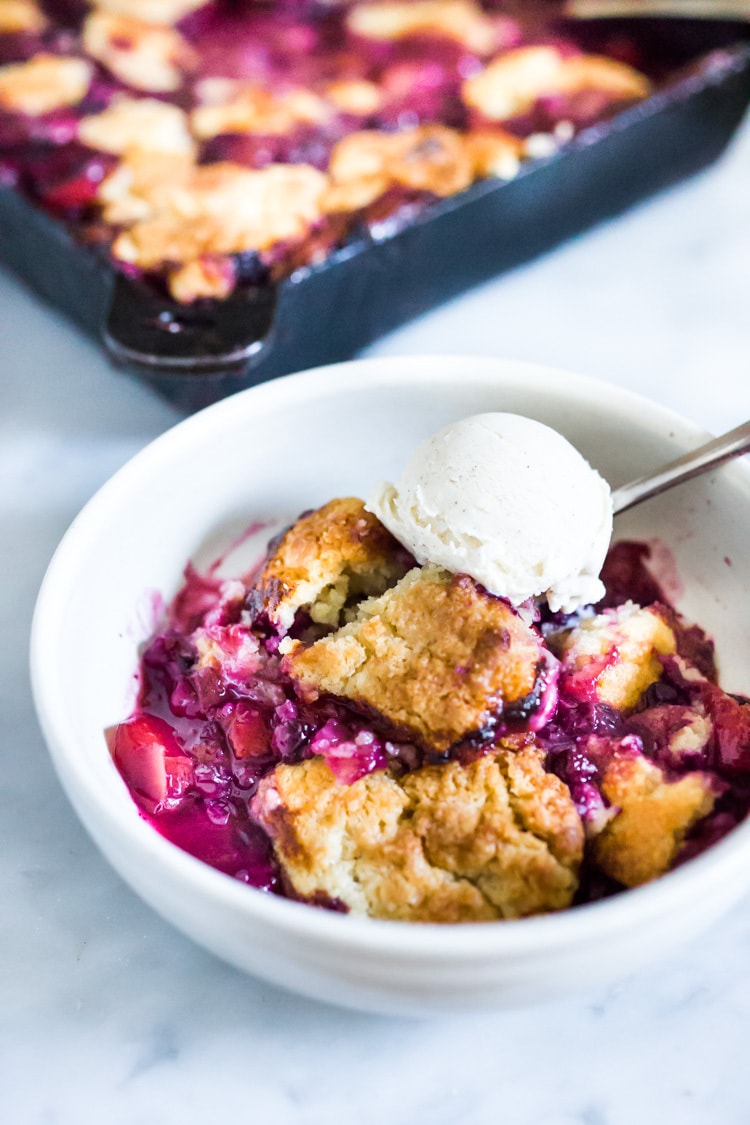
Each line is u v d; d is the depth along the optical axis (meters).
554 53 0.57
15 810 0.39
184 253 0.47
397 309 0.50
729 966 0.36
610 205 0.54
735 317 0.52
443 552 0.37
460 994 0.31
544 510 0.37
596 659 0.38
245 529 0.42
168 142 0.52
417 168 0.51
